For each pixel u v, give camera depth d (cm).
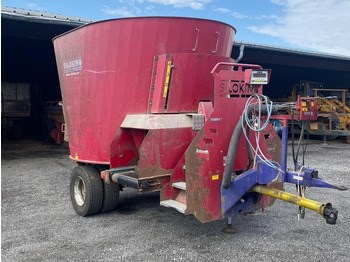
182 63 461
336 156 1107
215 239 428
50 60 1695
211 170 397
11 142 1628
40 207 580
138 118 459
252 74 394
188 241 423
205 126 391
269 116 382
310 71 2005
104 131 500
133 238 437
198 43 474
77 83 530
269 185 433
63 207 580
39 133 2002
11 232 463
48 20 920
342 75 2069
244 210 431
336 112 1602
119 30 472
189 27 466
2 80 1678
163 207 570
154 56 466
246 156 436
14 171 908
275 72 1930
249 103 403
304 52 1436
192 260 372
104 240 432
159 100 459
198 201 389
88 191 508
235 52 1340
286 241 419
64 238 441
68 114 565
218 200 404
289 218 502
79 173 530
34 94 1778
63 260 379
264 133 441
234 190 401
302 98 381
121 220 507
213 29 482
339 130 1409
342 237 432
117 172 490
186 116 462
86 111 519
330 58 1565
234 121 415
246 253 387
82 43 511
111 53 481
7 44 1372
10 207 580
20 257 387
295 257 377
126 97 481
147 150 422
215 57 479
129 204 589
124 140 494
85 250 404
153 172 429
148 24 462
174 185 429
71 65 541
